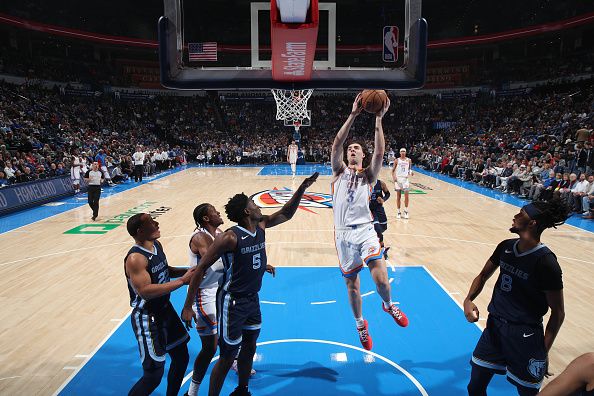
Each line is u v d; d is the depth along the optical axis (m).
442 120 33.28
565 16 32.38
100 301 5.89
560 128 20.95
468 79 35.97
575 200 11.77
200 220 3.92
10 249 8.49
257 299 3.60
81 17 33.50
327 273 7.05
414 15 2.69
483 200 14.31
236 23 11.11
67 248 8.55
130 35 34.47
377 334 4.94
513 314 2.95
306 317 5.39
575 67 29.56
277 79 2.72
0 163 14.17
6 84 24.92
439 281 6.65
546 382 4.00
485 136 25.45
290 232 9.91
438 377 4.09
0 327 5.11
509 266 2.98
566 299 5.94
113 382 4.00
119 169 19.12
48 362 4.34
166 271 3.50
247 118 35.31
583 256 8.00
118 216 11.65
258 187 17.03
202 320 3.71
